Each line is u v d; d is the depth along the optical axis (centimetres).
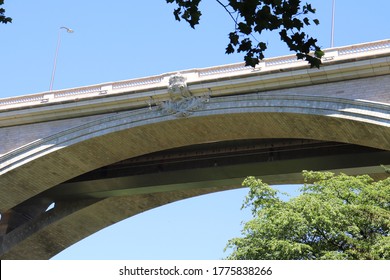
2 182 5791
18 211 6919
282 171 5625
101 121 5506
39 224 6788
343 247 3531
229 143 5772
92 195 6588
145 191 6319
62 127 5691
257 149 5678
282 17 2159
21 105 5750
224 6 2180
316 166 5466
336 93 4822
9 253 6881
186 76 5275
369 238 3509
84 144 5556
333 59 4775
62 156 5647
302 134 5072
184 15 2238
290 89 4978
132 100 5416
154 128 5378
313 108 4822
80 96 5584
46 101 5691
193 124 5288
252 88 5066
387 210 3634
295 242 3444
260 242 3534
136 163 6181
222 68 5197
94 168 5825
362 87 4756
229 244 3597
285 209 3612
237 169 5728
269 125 5112
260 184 3794
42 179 5850
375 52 4691
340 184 3716
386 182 3794
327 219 3453
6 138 5866
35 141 5672
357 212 3528
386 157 5209
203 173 5894
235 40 2227
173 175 6000
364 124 4666
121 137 5494
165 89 5297
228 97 5128
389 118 4575
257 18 2155
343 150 5366
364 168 5328
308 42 2186
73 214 6756
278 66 4962
